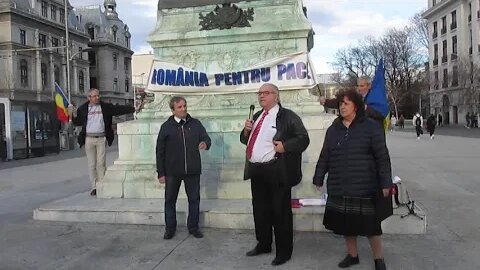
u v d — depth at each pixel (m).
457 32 62.19
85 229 6.47
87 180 12.02
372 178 4.48
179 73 8.17
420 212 6.14
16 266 5.05
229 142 7.59
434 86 66.75
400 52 70.81
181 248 5.57
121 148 7.99
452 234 5.95
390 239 5.74
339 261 5.01
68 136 27.77
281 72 7.76
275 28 7.79
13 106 20.34
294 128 4.92
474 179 10.88
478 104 52.47
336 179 4.57
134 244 5.76
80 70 74.31
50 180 12.26
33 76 62.00
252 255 5.25
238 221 6.35
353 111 4.55
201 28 8.15
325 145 4.72
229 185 7.32
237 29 7.95
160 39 8.23
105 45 83.94
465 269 4.68
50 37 65.25
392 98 65.44
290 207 5.00
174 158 5.88
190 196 5.99
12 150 20.08
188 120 5.98
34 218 7.05
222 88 8.02
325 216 4.72
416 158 16.20
